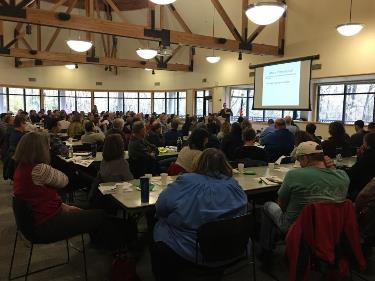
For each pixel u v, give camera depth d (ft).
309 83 26.08
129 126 21.27
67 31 43.60
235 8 32.42
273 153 15.08
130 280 7.50
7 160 13.83
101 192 8.15
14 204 6.82
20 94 43.37
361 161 9.51
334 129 13.89
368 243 7.63
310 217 6.23
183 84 44.21
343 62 24.03
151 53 25.05
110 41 45.73
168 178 9.48
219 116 32.04
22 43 41.68
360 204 7.33
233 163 11.75
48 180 6.97
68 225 7.29
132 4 40.22
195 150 10.09
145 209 7.10
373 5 21.93
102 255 9.25
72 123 22.93
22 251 9.46
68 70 46.50
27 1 19.72
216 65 38.60
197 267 5.94
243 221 5.96
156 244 6.23
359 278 8.17
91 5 25.96
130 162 13.66
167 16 38.96
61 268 8.52
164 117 28.53
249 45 27.71
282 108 28.63
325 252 6.16
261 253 8.89
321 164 7.03
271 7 12.46
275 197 10.59
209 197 5.85
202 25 36.73
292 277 6.19
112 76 48.67
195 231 5.87
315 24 26.07
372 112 25.12
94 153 14.17
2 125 20.93
